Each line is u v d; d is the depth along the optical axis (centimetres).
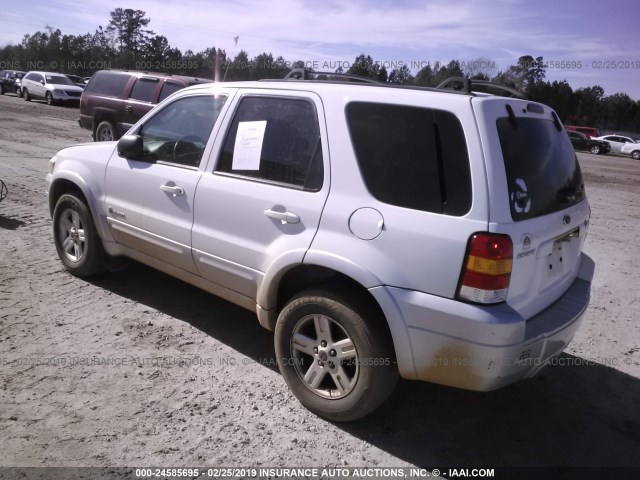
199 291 488
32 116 2105
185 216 381
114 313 430
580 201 350
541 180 297
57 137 1514
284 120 338
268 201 329
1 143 1298
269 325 344
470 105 271
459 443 307
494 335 255
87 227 465
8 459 264
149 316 431
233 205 348
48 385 327
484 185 260
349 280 305
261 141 346
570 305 315
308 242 305
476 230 258
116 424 297
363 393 295
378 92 302
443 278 264
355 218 291
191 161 387
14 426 288
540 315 296
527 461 295
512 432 321
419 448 300
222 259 358
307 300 308
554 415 341
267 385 349
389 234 278
